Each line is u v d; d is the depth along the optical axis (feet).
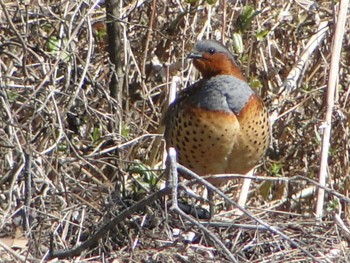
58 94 33.09
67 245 30.32
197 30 38.55
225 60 32.63
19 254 28.35
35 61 34.53
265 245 31.17
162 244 30.35
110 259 29.40
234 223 31.37
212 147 32.48
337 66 34.53
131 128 36.99
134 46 38.63
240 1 39.75
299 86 39.24
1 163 32.12
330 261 29.19
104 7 39.17
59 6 34.14
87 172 32.63
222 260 29.53
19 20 34.55
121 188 33.32
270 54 39.45
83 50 36.83
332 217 33.73
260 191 38.34
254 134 32.68
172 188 25.64
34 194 30.71
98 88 34.53
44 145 31.65
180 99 33.73
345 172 38.50
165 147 35.53
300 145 39.47
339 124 38.75
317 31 39.29
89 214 31.42
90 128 34.71
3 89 31.63
